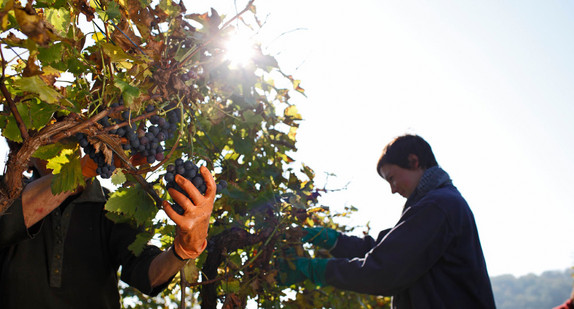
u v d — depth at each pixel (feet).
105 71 4.21
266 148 7.92
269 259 6.97
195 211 3.85
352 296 11.57
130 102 3.75
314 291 8.77
